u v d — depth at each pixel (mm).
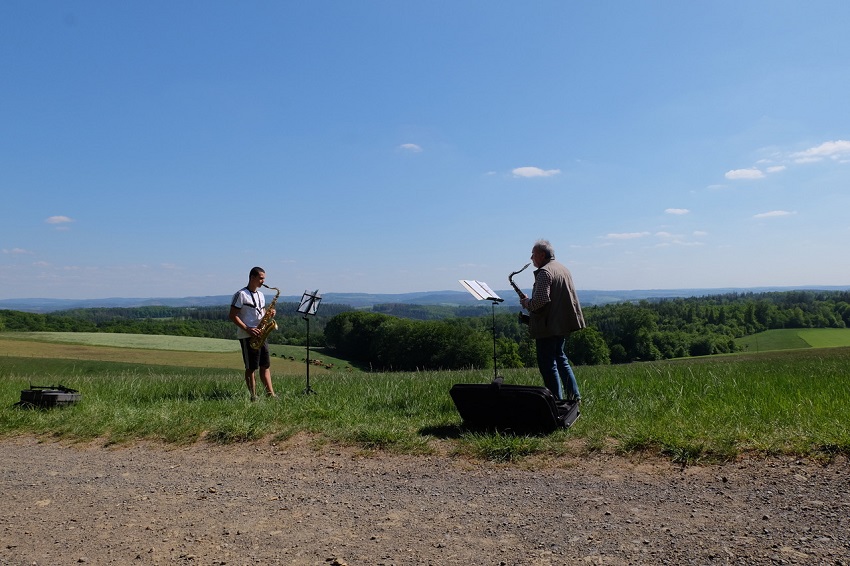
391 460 5324
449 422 6449
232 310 8578
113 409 7723
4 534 3857
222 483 4867
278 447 5941
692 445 4801
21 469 5523
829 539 3178
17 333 62031
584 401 7152
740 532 3350
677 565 2992
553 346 6902
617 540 3342
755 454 4684
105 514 4184
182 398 9000
